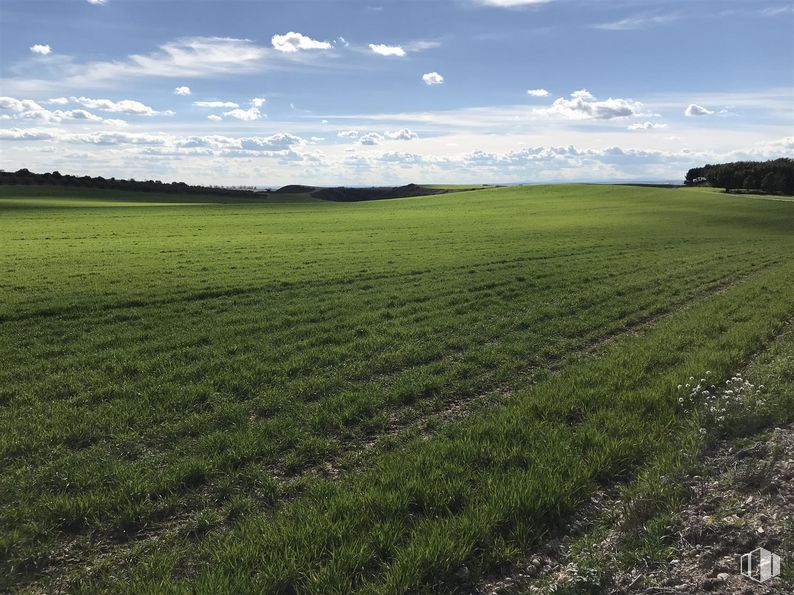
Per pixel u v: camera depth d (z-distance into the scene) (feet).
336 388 29.19
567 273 75.97
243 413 25.40
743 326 40.75
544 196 349.82
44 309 49.47
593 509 16.97
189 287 63.72
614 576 13.34
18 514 16.89
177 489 18.89
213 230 163.22
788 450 17.74
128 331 42.65
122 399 27.04
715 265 85.25
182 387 28.60
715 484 17.02
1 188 385.09
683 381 27.20
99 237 137.08
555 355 36.81
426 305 53.26
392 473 18.75
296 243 123.95
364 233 153.48
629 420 22.90
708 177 449.06
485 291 61.05
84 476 19.20
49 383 29.48
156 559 14.89
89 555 15.52
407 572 13.43
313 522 15.76
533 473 18.24
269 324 44.78
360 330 42.65
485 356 35.19
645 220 198.80
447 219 214.90
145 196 414.00
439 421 24.93
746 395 22.66
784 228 171.83
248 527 16.11
